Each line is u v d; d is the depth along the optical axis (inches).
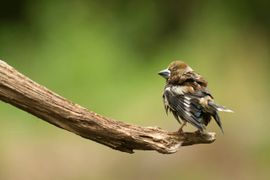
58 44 890.7
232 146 741.9
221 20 962.1
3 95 338.0
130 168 712.4
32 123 766.5
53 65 864.9
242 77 852.0
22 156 734.5
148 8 981.8
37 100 340.5
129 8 973.8
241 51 909.8
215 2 989.8
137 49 957.2
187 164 716.0
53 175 722.8
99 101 824.9
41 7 937.5
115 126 352.2
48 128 759.7
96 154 729.0
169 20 1000.2
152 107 789.9
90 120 347.9
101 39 897.5
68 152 735.1
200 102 395.5
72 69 855.7
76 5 933.8
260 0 989.2
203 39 932.0
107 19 946.1
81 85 844.0
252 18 986.1
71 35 895.1
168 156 715.4
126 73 877.8
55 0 936.3
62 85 845.8
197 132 379.2
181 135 372.2
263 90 848.9
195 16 991.0
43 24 924.0
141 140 357.4
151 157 713.6
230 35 933.8
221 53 898.7
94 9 940.6
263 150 745.6
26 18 945.5
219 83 842.2
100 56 873.5
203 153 727.1
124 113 797.9
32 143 748.0
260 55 925.8
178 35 989.2
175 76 414.9
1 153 735.7
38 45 905.5
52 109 343.0
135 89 841.5
